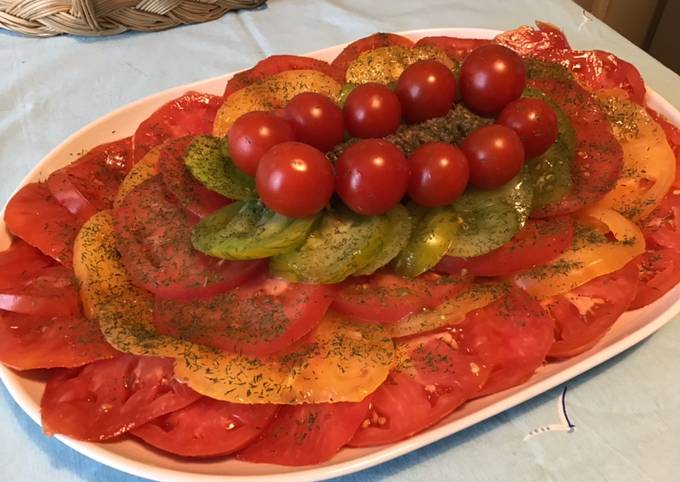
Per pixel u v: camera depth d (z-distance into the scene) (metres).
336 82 0.39
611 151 0.35
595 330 0.30
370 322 0.29
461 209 0.31
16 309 0.29
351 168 0.27
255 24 0.55
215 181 0.30
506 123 0.31
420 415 0.27
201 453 0.26
